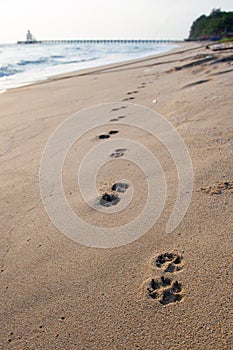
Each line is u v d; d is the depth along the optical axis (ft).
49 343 3.89
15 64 48.26
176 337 3.76
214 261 4.74
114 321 4.05
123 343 3.78
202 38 187.62
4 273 5.04
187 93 14.49
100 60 55.88
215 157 7.66
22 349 3.86
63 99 18.45
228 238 5.15
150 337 3.80
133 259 5.07
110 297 4.40
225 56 25.25
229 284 4.32
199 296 4.22
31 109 16.19
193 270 4.65
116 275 4.78
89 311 4.23
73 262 5.15
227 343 3.62
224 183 6.60
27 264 5.19
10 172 8.43
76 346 3.82
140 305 4.22
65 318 4.18
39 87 24.98
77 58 63.57
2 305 4.48
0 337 4.03
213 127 9.45
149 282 4.57
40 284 4.77
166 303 4.21
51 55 75.15
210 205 6.03
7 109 16.58
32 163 8.89
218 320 3.88
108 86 22.00
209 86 14.93
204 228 5.48
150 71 28.35
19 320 4.24
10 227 6.16
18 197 7.18
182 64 28.81
